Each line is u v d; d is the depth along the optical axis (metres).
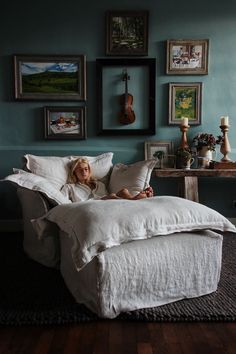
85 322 1.88
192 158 3.96
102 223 1.89
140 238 1.95
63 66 3.97
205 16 4.00
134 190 3.21
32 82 3.97
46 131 4.02
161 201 2.21
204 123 4.10
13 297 2.18
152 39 4.00
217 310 1.98
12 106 4.01
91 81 4.02
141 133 4.05
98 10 3.96
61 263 2.50
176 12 3.99
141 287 1.98
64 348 1.65
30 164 3.25
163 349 1.65
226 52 4.04
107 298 1.88
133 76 4.03
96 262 1.86
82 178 3.31
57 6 3.94
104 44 3.99
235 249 3.15
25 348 1.65
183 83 4.04
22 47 3.96
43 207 2.62
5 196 4.04
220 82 4.06
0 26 3.93
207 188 4.14
